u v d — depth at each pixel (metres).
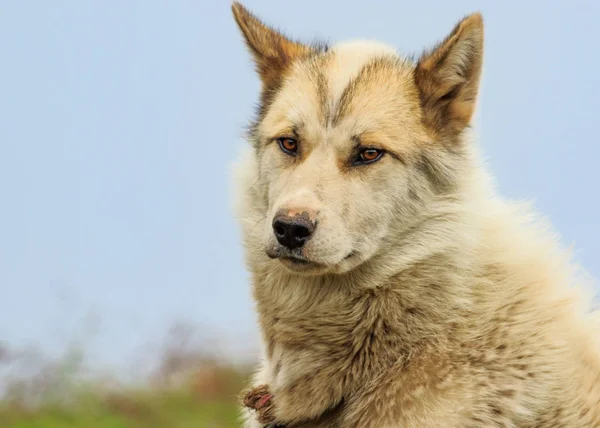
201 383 20.14
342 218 11.36
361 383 11.52
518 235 12.02
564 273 12.03
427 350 11.34
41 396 19.20
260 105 12.55
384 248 11.62
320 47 12.70
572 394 11.30
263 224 12.02
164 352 20.81
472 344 11.31
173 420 18.89
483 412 11.05
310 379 11.65
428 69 11.85
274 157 11.87
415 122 11.78
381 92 11.81
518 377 11.21
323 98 11.76
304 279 11.70
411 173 11.68
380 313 11.52
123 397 19.34
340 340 11.59
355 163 11.62
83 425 18.41
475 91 11.94
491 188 12.27
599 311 12.15
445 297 11.46
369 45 12.48
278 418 11.79
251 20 12.77
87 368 19.67
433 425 11.00
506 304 11.47
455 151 11.92
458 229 11.65
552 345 11.37
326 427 11.64
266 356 12.20
